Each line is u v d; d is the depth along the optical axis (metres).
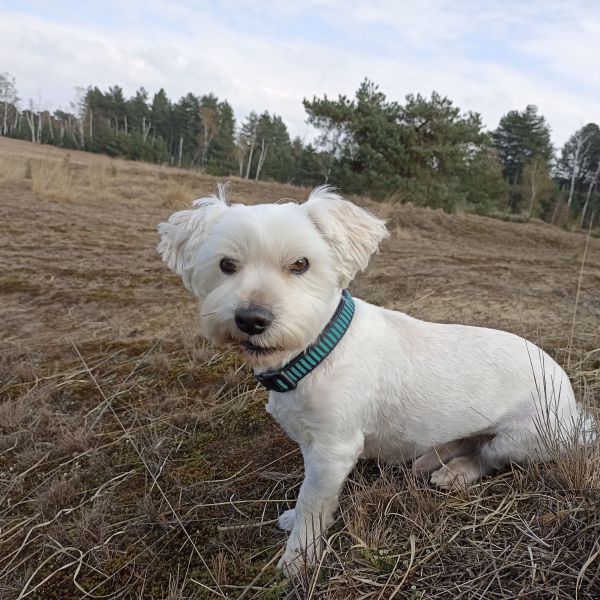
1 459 0.54
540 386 0.43
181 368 0.68
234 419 0.57
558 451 0.40
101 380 0.67
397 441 0.44
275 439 0.53
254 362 0.38
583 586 0.31
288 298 0.37
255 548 0.41
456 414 0.43
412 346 0.44
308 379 0.39
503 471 0.45
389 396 0.42
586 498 0.35
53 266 1.11
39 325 0.83
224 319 0.37
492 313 0.81
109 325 0.83
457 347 0.44
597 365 0.60
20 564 0.43
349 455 0.40
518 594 0.31
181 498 0.47
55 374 0.69
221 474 0.49
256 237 0.38
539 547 0.34
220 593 0.37
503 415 0.43
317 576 0.35
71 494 0.48
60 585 0.41
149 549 0.42
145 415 0.59
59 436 0.57
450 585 0.33
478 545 0.35
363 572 0.35
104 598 0.39
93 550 0.42
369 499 0.41
